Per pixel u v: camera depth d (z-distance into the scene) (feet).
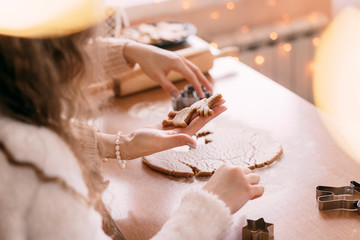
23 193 1.55
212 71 4.00
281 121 3.16
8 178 1.55
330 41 7.09
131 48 3.43
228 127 3.14
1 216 1.54
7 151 1.56
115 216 2.44
